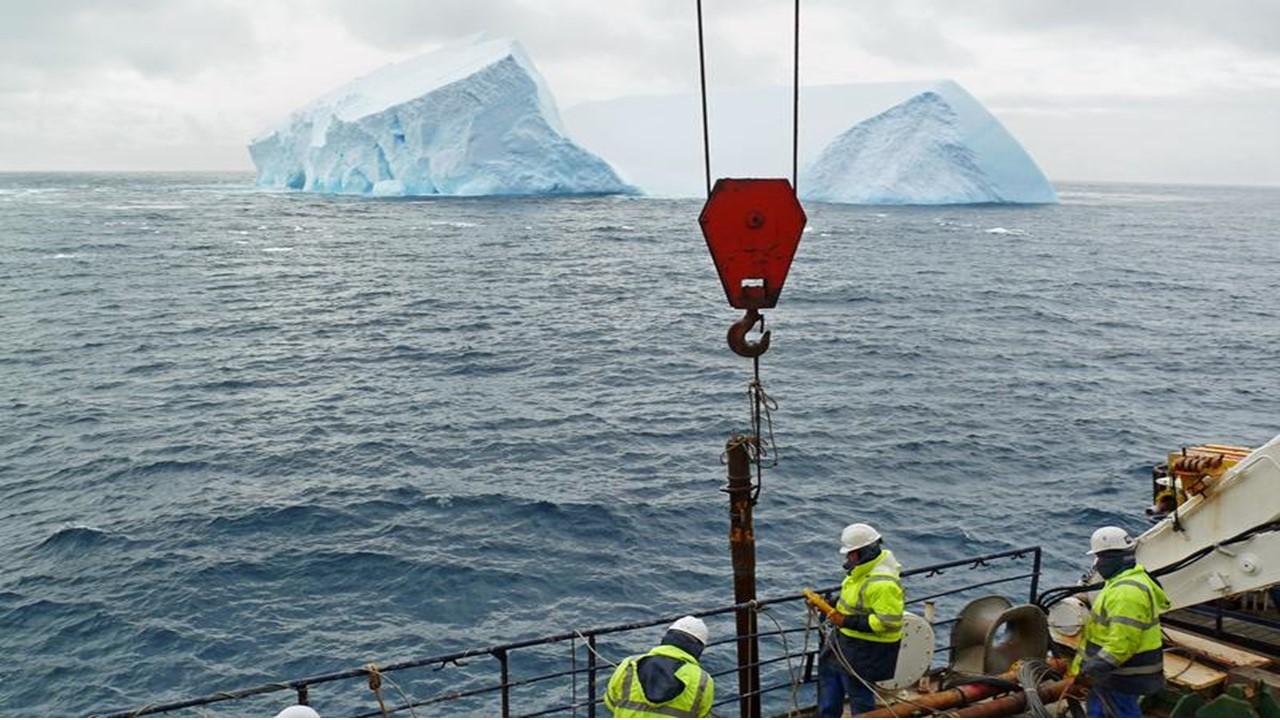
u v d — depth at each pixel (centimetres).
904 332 5253
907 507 2472
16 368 4234
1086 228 13875
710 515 2433
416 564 2134
